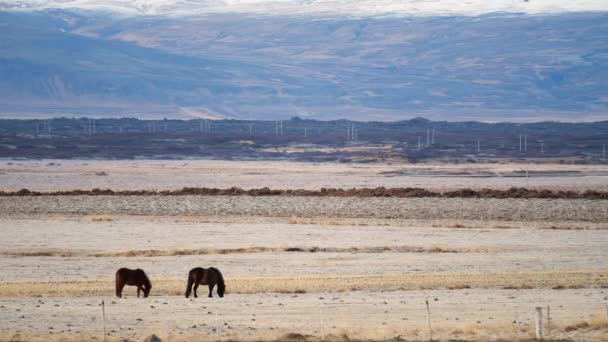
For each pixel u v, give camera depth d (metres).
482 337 120.56
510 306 150.50
